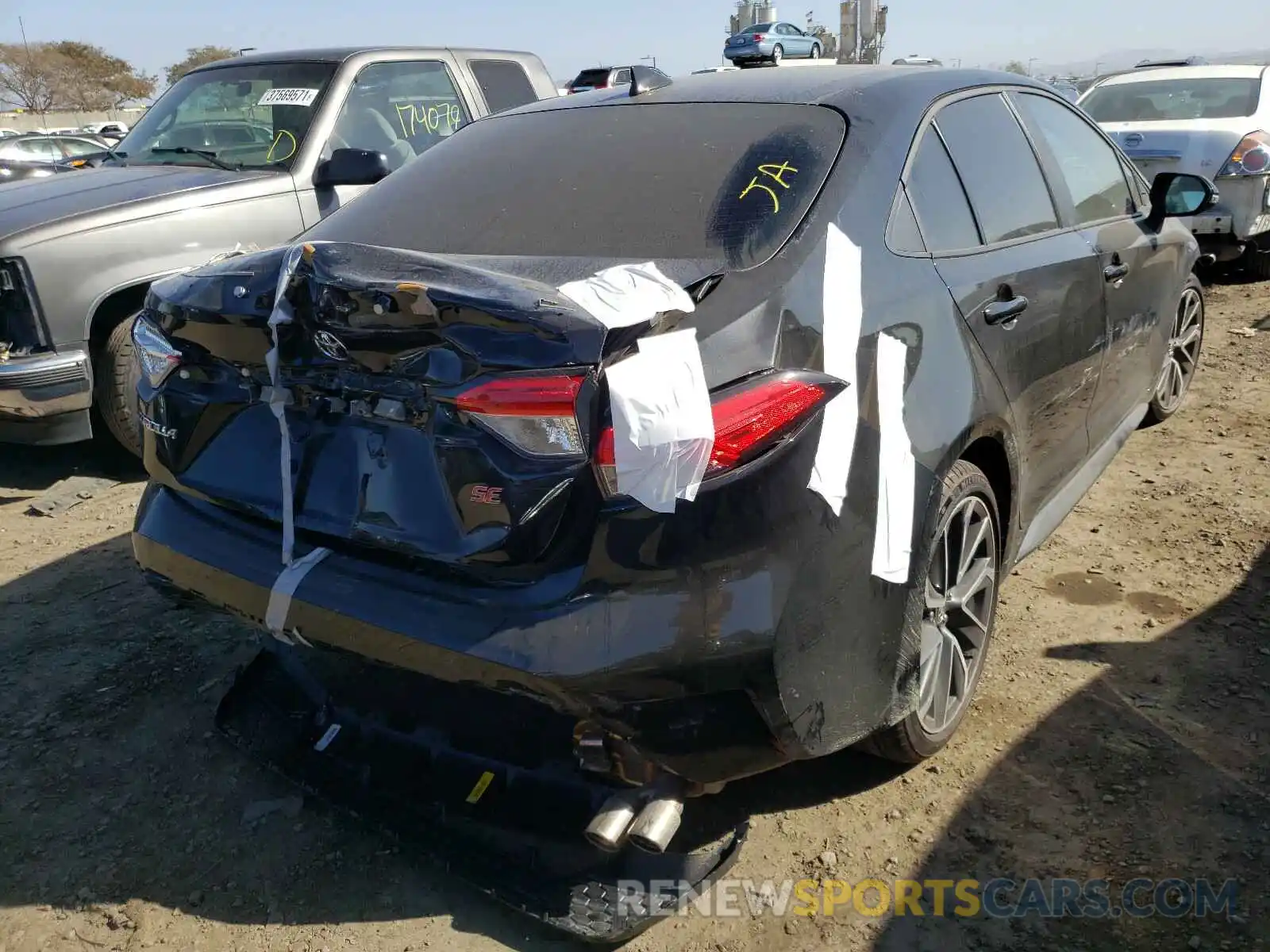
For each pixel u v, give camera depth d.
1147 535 3.98
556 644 1.91
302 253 2.09
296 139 5.33
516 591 1.97
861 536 2.15
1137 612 3.43
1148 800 2.56
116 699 3.15
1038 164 3.35
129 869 2.48
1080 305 3.26
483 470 1.93
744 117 2.70
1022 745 2.79
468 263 2.35
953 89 3.03
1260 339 6.66
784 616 1.98
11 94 53.09
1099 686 3.03
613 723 1.95
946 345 2.50
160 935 2.29
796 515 2.00
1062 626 3.37
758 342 2.05
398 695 2.53
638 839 2.07
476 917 2.31
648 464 1.85
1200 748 2.74
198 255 4.79
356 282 1.95
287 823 2.62
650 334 1.91
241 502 2.34
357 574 2.13
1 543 4.30
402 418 2.04
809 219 2.33
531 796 2.33
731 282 2.13
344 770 2.52
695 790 2.18
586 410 1.84
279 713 2.74
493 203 2.65
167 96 6.01
